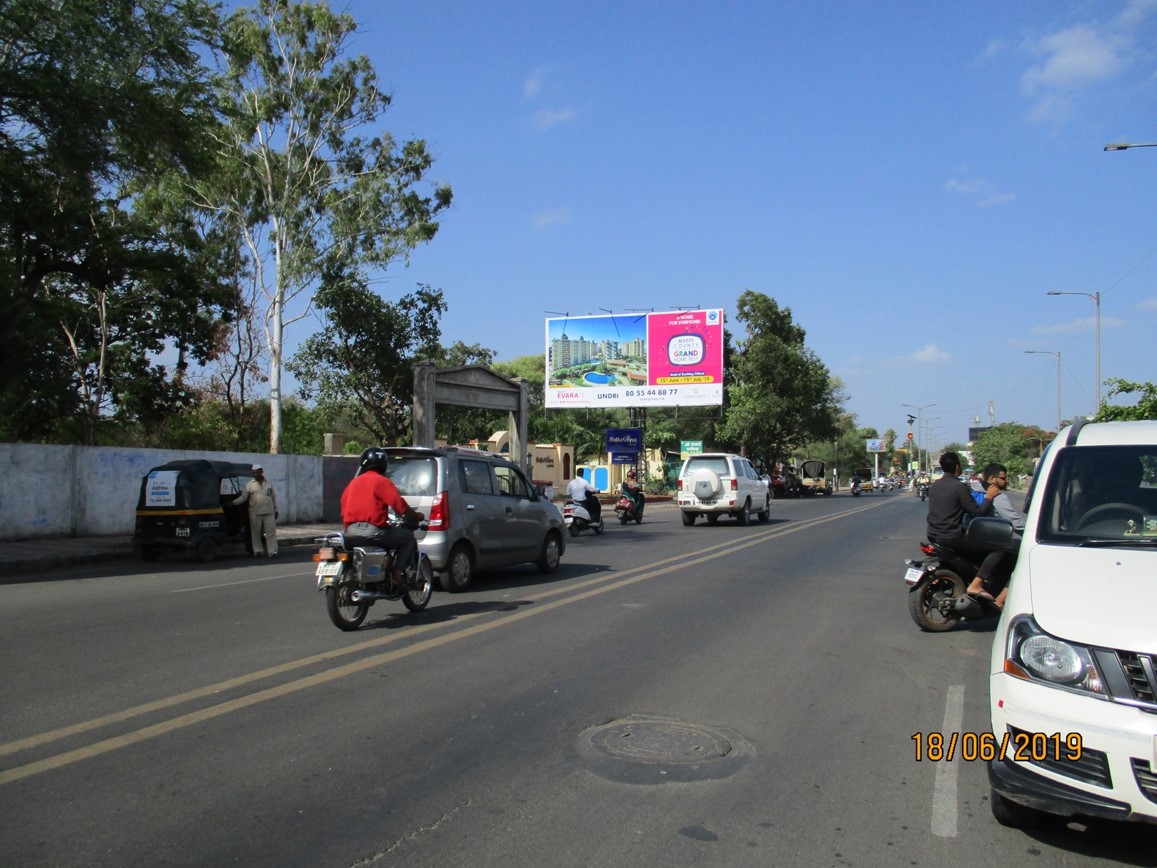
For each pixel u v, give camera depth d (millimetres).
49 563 15484
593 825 4348
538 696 6559
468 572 11570
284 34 30547
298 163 30922
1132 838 4363
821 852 4125
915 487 69125
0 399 23922
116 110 17781
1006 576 9305
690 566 14852
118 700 6316
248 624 9266
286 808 4473
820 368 59281
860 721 6148
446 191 32094
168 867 3834
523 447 29109
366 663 7488
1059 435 6125
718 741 5648
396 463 11461
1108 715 3914
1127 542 4945
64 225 21281
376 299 30016
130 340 32281
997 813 4445
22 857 3895
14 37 16984
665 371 42750
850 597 11672
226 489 17375
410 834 4207
